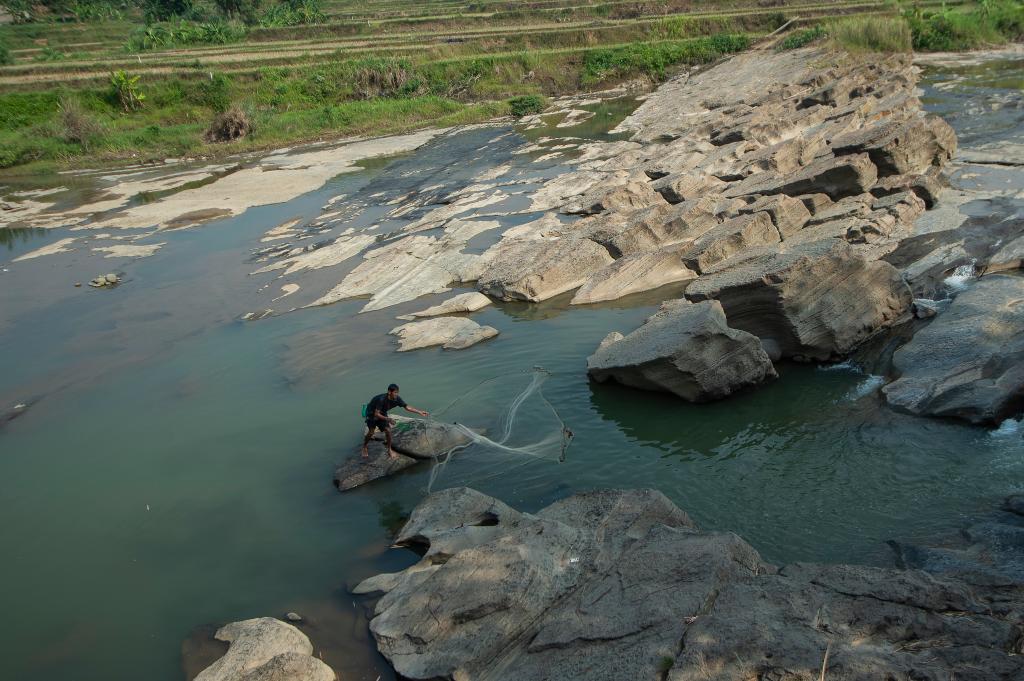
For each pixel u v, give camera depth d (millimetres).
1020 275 19594
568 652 9617
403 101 69062
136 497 16594
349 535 14266
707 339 16875
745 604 9367
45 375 23906
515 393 18453
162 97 66312
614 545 11672
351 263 31406
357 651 11055
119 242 38469
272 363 22625
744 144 37781
